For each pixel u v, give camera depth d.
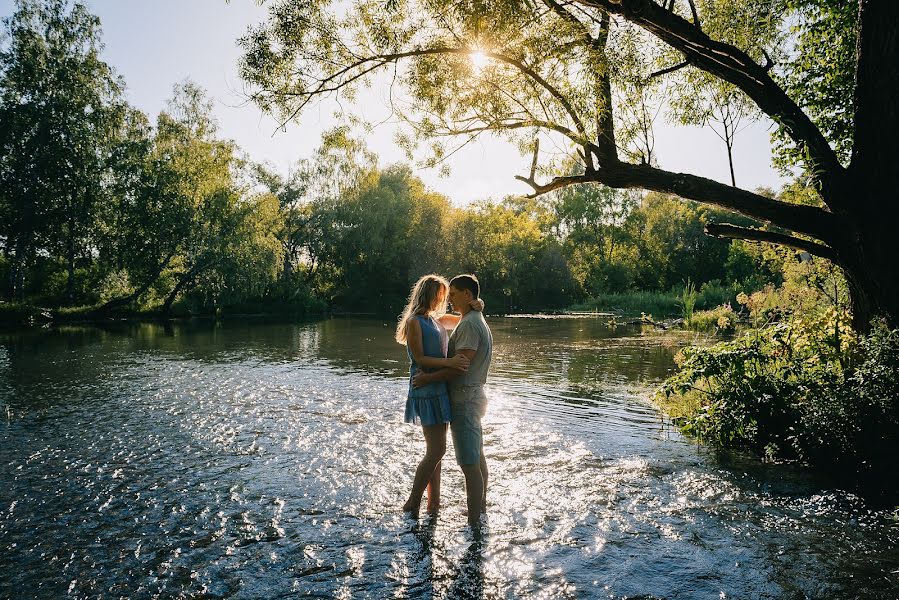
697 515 4.77
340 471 5.88
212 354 16.88
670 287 59.25
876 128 6.53
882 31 6.41
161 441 7.07
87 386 11.15
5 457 6.40
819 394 6.57
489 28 7.04
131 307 36.31
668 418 8.45
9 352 17.05
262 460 6.27
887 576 3.74
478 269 53.12
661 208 61.28
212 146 36.84
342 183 54.00
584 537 4.31
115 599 3.44
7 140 32.56
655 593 3.50
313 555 3.99
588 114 7.68
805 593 3.52
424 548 4.10
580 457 6.46
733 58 7.29
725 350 7.43
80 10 34.19
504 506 4.93
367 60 7.96
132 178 35.50
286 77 7.96
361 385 11.29
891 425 5.86
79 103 33.41
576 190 68.12
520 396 10.23
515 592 3.50
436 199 56.44
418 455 6.46
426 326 4.92
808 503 5.08
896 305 6.48
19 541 4.25
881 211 6.52
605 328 27.92
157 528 4.48
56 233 35.34
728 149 7.96
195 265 36.50
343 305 53.38
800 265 11.98
